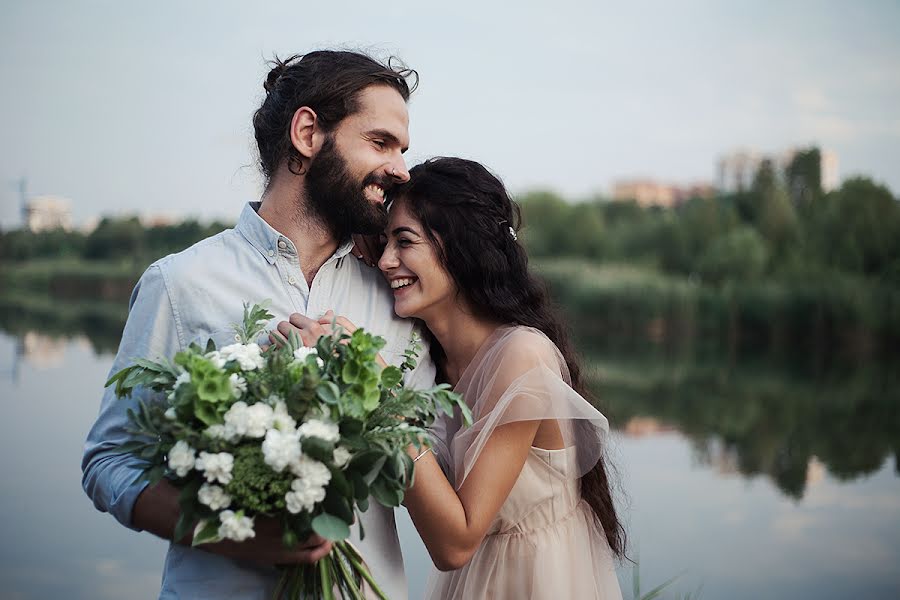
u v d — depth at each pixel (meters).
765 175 36.84
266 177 1.96
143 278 1.79
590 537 2.36
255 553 1.56
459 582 2.30
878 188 28.59
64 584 4.79
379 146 1.87
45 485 6.77
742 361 18.92
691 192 51.06
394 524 1.88
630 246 33.91
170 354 1.75
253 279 1.82
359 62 1.88
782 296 24.73
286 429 1.43
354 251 2.08
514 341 2.16
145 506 1.62
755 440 10.29
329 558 1.67
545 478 2.20
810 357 20.36
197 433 1.44
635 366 17.38
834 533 6.59
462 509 1.94
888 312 23.78
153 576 4.97
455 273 2.17
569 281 26.61
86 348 15.65
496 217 2.21
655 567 5.56
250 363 1.50
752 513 7.14
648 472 8.57
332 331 1.62
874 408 12.59
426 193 2.14
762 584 5.29
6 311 24.88
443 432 2.27
